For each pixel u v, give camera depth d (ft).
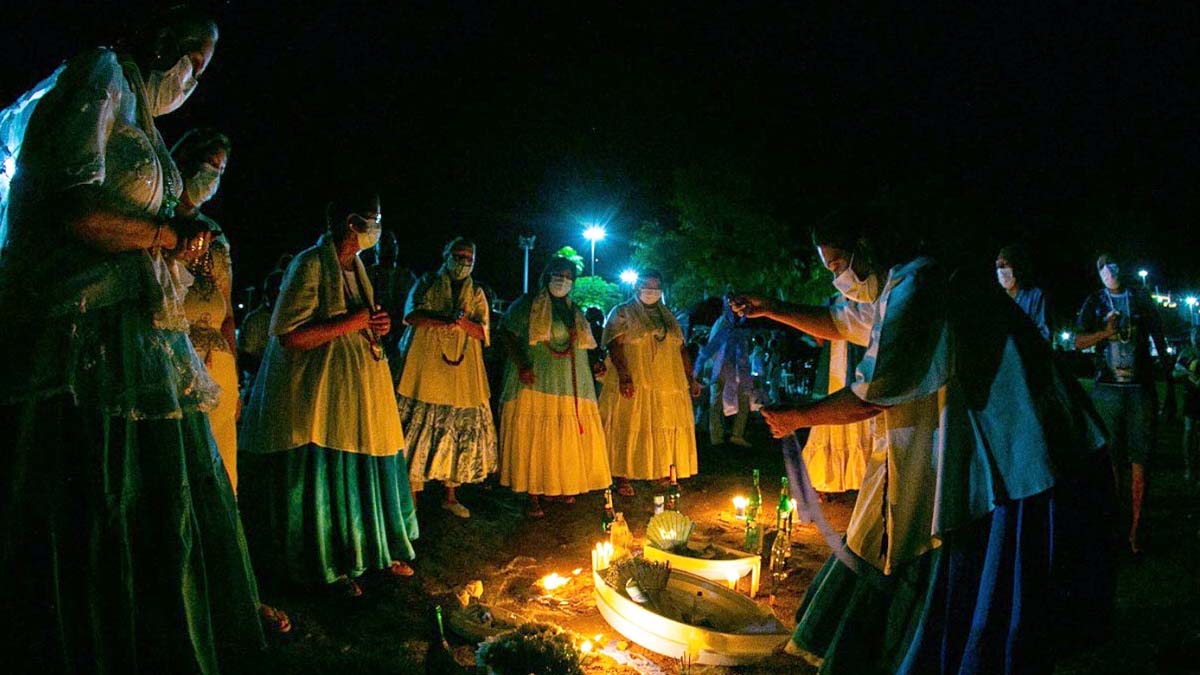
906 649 9.97
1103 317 19.77
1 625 7.86
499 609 14.58
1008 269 19.03
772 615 13.60
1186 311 77.25
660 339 24.52
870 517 10.46
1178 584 16.75
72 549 8.11
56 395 8.09
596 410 23.11
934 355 9.59
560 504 23.50
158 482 8.77
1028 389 9.36
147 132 9.01
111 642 8.34
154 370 8.64
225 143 11.96
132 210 8.39
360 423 14.99
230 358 12.74
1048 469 9.09
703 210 82.74
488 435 21.44
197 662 8.89
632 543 18.99
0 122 8.91
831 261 11.24
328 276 14.88
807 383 58.95
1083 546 9.44
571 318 22.59
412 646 13.37
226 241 12.77
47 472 8.04
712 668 12.93
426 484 24.98
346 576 15.20
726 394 34.01
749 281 82.38
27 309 7.96
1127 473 19.26
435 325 20.25
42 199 7.88
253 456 15.44
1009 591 9.31
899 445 9.99
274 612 13.64
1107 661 13.12
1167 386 19.26
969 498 9.43
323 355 14.89
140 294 8.60
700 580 14.99
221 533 9.57
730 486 26.50
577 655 11.85
